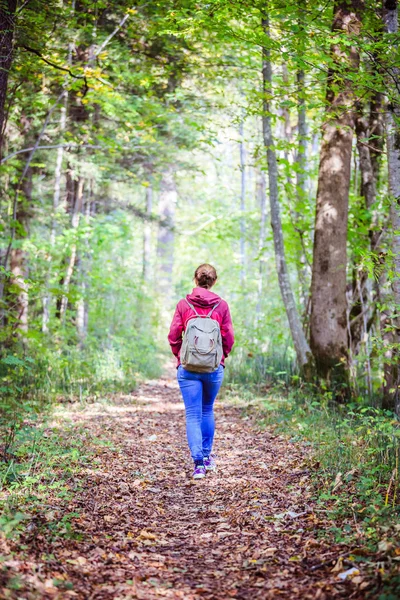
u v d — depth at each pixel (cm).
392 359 714
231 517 451
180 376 577
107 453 633
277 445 678
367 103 1041
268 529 418
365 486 450
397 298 716
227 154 2986
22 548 344
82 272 1500
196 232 2761
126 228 1627
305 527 412
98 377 1202
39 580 312
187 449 707
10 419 688
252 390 1084
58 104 1202
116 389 1161
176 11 849
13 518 381
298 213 1175
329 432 679
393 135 723
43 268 1330
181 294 2580
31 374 947
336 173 977
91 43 1043
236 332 1436
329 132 978
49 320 1315
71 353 1243
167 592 323
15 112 1203
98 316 1602
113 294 1667
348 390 952
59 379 1074
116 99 1142
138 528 430
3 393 828
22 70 951
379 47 671
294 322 1049
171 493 525
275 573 345
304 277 1212
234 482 546
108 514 448
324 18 868
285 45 778
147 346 1748
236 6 798
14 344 1022
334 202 979
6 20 708
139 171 1495
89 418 834
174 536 421
